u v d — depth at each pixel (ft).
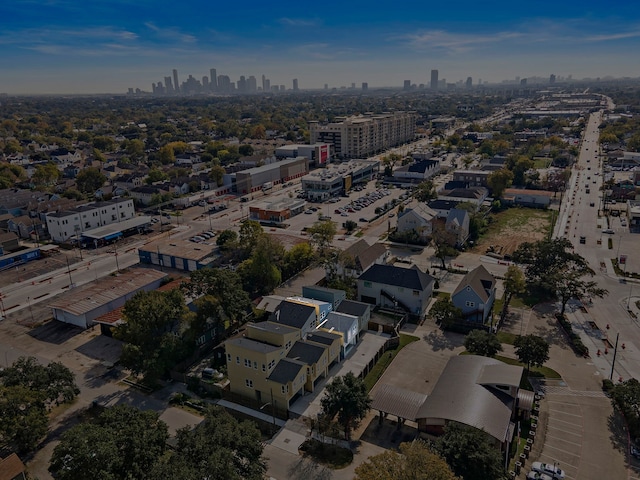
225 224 442.09
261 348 188.03
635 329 241.35
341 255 290.35
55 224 390.42
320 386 199.11
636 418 169.89
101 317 256.93
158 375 198.08
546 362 214.07
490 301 258.57
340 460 159.63
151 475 124.16
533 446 164.45
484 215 439.63
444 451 138.31
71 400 194.80
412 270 266.16
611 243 365.61
